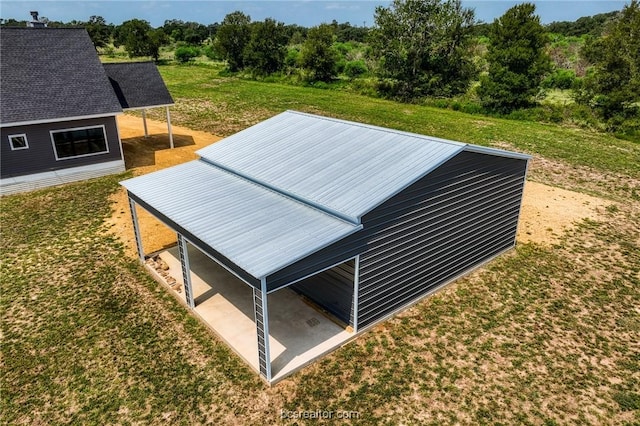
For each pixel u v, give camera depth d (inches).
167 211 419.8
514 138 1100.5
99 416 322.0
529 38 1448.1
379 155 453.1
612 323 421.7
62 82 787.4
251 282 322.3
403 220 401.7
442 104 1578.5
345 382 348.5
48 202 693.9
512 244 567.2
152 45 2549.2
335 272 401.4
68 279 492.4
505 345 390.3
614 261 532.1
